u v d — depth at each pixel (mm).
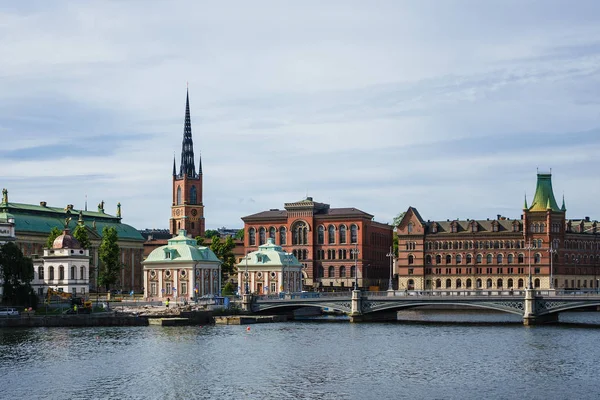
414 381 97438
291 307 187000
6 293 161125
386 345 128750
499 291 170250
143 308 176250
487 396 89250
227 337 139125
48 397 89375
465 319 185125
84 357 114438
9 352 118500
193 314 166125
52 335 139250
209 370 104812
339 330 153250
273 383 96562
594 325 160500
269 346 127375
